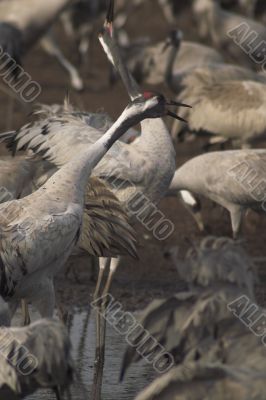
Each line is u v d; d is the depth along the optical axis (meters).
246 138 17.02
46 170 12.05
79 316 12.93
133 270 14.62
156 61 21.91
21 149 12.32
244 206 14.56
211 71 19.16
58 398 8.64
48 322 8.10
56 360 8.01
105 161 11.98
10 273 9.89
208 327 8.51
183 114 17.34
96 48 30.70
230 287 8.69
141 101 10.65
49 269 10.18
